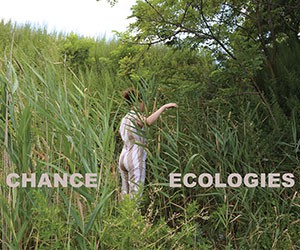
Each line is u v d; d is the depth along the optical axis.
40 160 3.72
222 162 5.18
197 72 6.96
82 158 3.73
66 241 3.57
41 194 3.46
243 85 6.84
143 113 5.77
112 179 4.08
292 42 7.71
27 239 3.58
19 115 3.88
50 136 3.95
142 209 4.91
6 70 3.95
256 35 7.61
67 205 3.56
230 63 6.69
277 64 7.20
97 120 4.37
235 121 6.23
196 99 6.57
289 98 6.58
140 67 7.23
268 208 4.81
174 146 5.15
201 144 5.38
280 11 7.40
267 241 4.39
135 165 5.34
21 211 3.53
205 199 5.07
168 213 5.11
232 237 4.57
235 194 4.97
